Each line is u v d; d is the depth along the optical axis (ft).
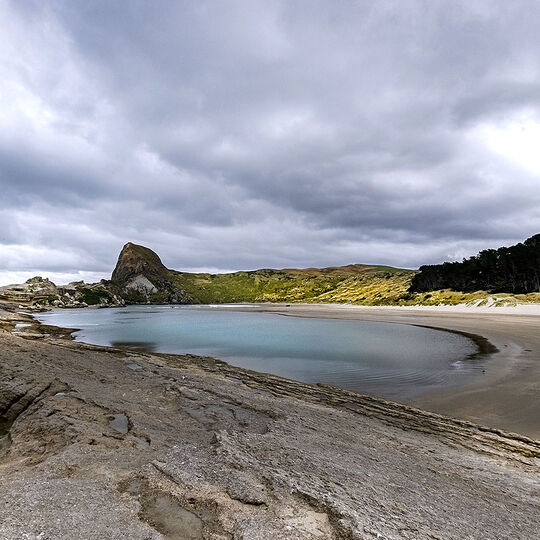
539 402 51.11
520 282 311.88
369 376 70.79
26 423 36.76
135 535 16.58
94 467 24.56
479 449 36.91
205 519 18.57
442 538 18.53
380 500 22.24
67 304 523.70
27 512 17.83
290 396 56.75
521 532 20.76
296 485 22.91
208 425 37.83
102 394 48.32
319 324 196.34
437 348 104.01
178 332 160.86
